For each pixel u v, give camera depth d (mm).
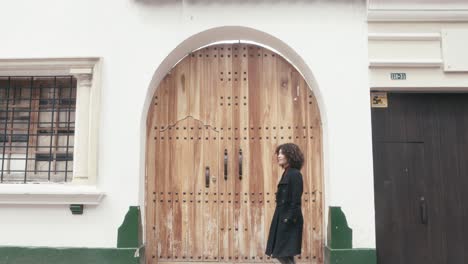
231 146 5828
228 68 5934
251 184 5777
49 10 5645
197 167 5809
